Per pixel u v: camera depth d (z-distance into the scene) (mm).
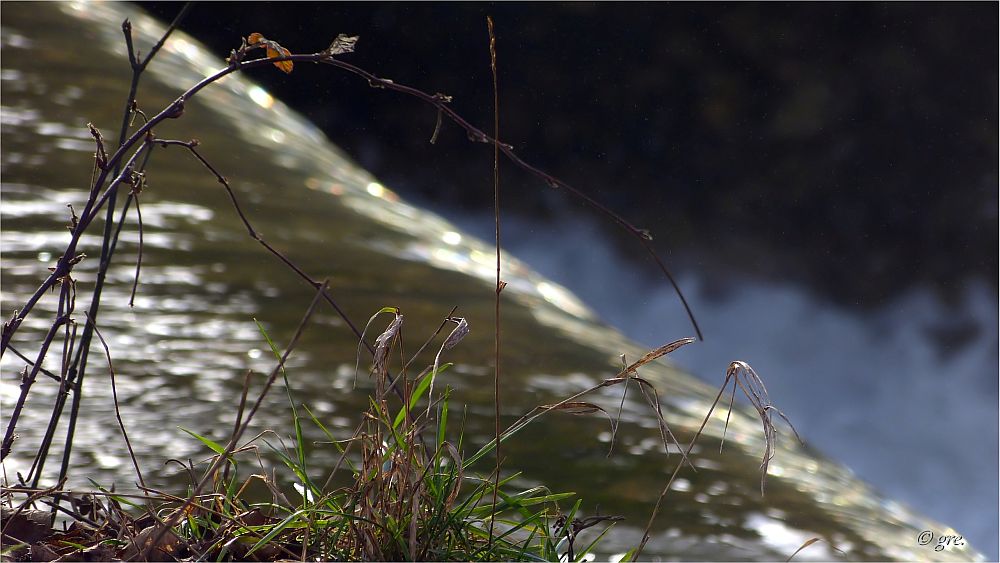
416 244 6164
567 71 24016
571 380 4309
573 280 22734
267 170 6906
